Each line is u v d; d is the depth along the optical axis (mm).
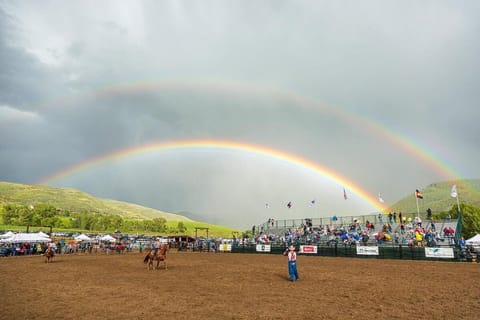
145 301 15898
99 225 184750
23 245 60031
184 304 15203
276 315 13141
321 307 14508
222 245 64438
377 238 54000
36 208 175250
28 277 25250
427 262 35750
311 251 49594
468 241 40656
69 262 39844
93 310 14039
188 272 28281
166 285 20984
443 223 57938
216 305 14969
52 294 17875
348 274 25922
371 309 14078
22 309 14250
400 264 33750
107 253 61688
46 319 12617
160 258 31609
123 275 26297
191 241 84188
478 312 13438
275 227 85250
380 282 21672
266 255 52625
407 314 13188
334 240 55406
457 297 16516
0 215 156500
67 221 178750
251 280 23188
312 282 22016
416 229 50750
